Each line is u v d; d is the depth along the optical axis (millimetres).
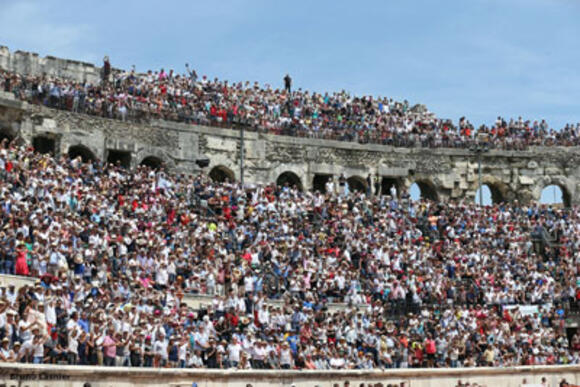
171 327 32625
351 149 64375
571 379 46344
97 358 29125
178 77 60750
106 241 37156
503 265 53938
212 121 58500
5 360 25453
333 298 44188
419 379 40375
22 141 48781
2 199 35406
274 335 37094
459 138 68562
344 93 68438
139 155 54312
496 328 46594
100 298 32094
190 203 48250
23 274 31844
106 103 53344
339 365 37906
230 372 32219
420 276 48594
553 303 52156
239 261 42656
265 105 62375
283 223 49125
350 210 55219
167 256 39000
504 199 69812
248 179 59594
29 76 51094
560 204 79062
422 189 68938
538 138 70562
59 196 39312
